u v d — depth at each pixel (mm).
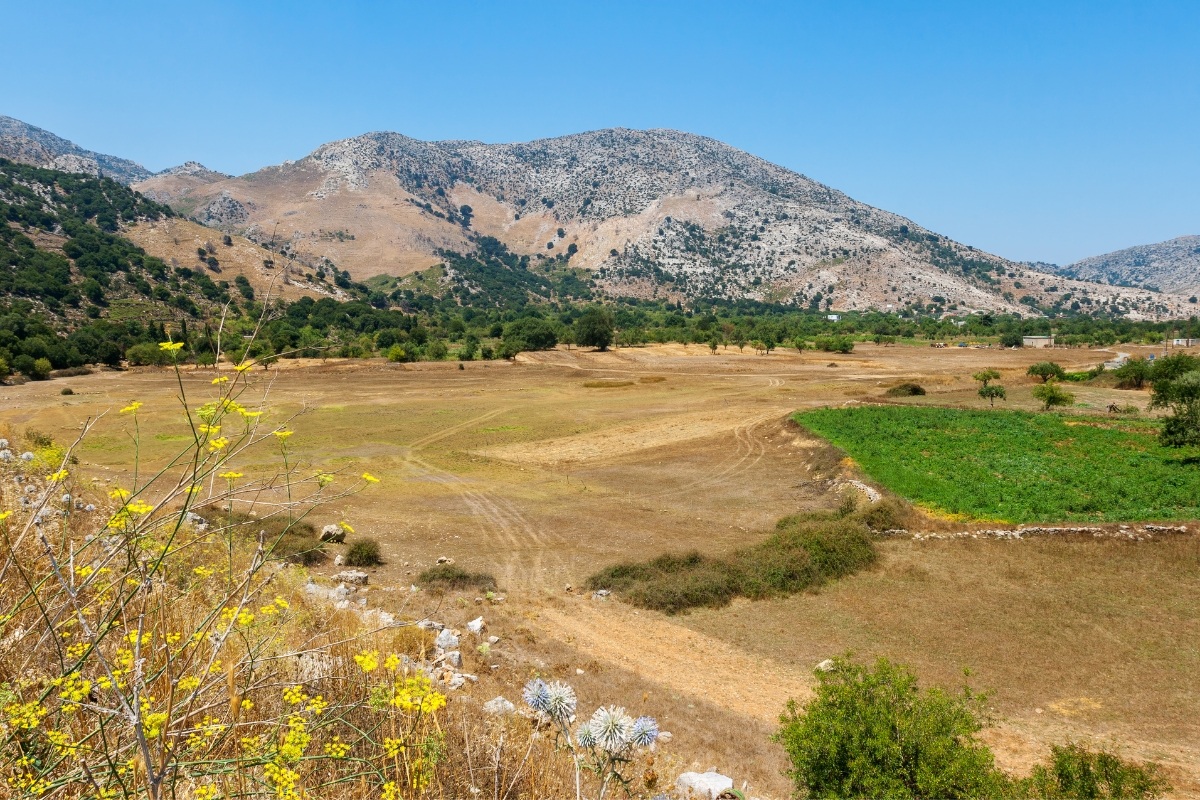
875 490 32219
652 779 7230
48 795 3012
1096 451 39031
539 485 38844
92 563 3305
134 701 2656
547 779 5750
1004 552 24375
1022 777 12133
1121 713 14914
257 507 27281
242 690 3572
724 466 43125
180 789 3328
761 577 22828
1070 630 18875
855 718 9312
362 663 3771
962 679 16609
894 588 22312
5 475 10898
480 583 22828
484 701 9719
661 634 19562
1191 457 35375
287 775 3074
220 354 3434
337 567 23125
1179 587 20859
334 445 49250
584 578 24250
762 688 16391
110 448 41938
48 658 3939
